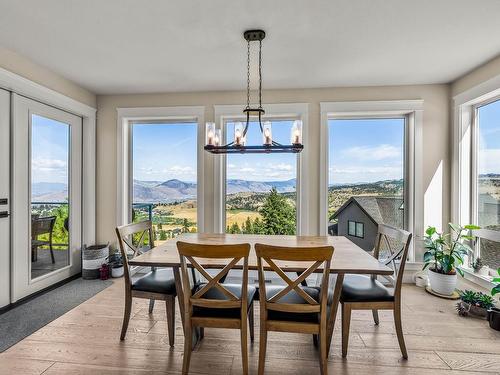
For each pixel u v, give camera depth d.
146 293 2.04
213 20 2.00
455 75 2.97
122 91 3.48
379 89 3.26
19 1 1.79
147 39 2.26
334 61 2.64
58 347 1.98
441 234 3.16
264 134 2.08
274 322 1.66
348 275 2.33
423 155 3.23
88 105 3.45
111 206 3.62
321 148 3.34
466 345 2.02
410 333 2.19
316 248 1.54
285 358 1.88
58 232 3.16
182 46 2.38
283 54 2.51
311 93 3.34
